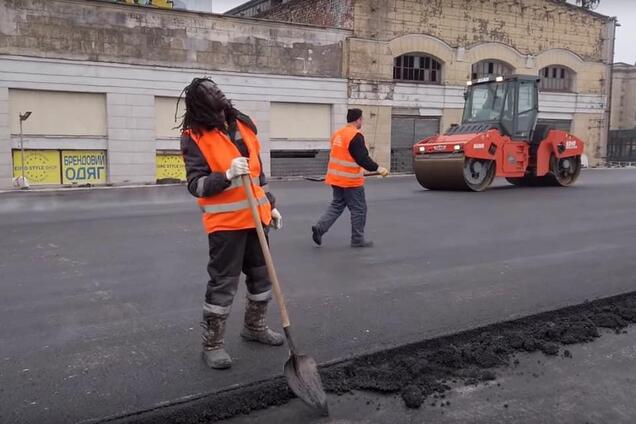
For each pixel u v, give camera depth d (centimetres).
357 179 712
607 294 515
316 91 2238
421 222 920
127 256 681
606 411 315
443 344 404
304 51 2197
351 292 528
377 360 377
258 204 360
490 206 1112
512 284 553
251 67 2111
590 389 339
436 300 503
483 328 428
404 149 2448
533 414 311
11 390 333
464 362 375
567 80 2897
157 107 1986
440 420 304
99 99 1894
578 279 568
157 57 1948
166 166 2022
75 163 1883
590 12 2845
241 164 334
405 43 2383
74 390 333
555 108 2833
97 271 608
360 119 714
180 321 451
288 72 2178
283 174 2238
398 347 388
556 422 304
